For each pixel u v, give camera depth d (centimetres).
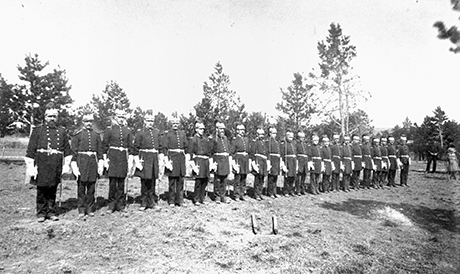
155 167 907
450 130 1988
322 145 1409
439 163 2934
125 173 864
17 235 661
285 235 771
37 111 2606
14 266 540
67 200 960
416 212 1055
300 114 2372
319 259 643
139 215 842
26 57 2730
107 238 682
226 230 780
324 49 2812
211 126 1361
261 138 1170
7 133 2783
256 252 653
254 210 984
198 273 553
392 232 848
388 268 613
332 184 1450
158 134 943
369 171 1558
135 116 2116
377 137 1666
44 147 754
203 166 997
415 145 2277
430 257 671
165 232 736
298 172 1274
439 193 1405
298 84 2400
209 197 1130
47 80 2761
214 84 2059
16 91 2684
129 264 575
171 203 957
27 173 742
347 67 2809
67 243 648
